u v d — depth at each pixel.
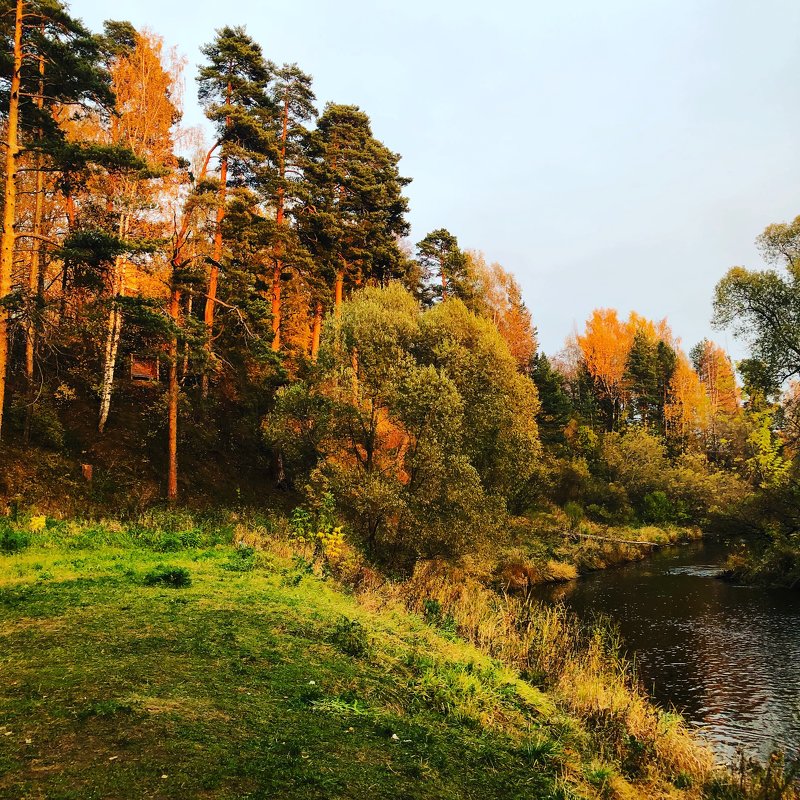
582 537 35.31
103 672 5.38
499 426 22.56
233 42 26.48
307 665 6.46
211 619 7.98
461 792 4.20
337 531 16.77
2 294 17.14
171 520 19.20
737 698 12.07
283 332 37.03
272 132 28.28
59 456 21.52
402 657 7.89
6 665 5.45
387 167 36.12
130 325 26.08
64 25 18.66
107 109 20.83
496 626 12.28
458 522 19.44
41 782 3.24
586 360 77.06
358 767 4.10
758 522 27.72
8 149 17.62
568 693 8.97
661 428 75.19
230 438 30.03
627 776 6.32
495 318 48.09
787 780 6.86
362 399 21.39
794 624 18.23
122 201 22.39
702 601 21.91
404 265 35.50
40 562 11.88
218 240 26.58
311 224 31.14
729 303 28.19
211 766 3.66
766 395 28.92
